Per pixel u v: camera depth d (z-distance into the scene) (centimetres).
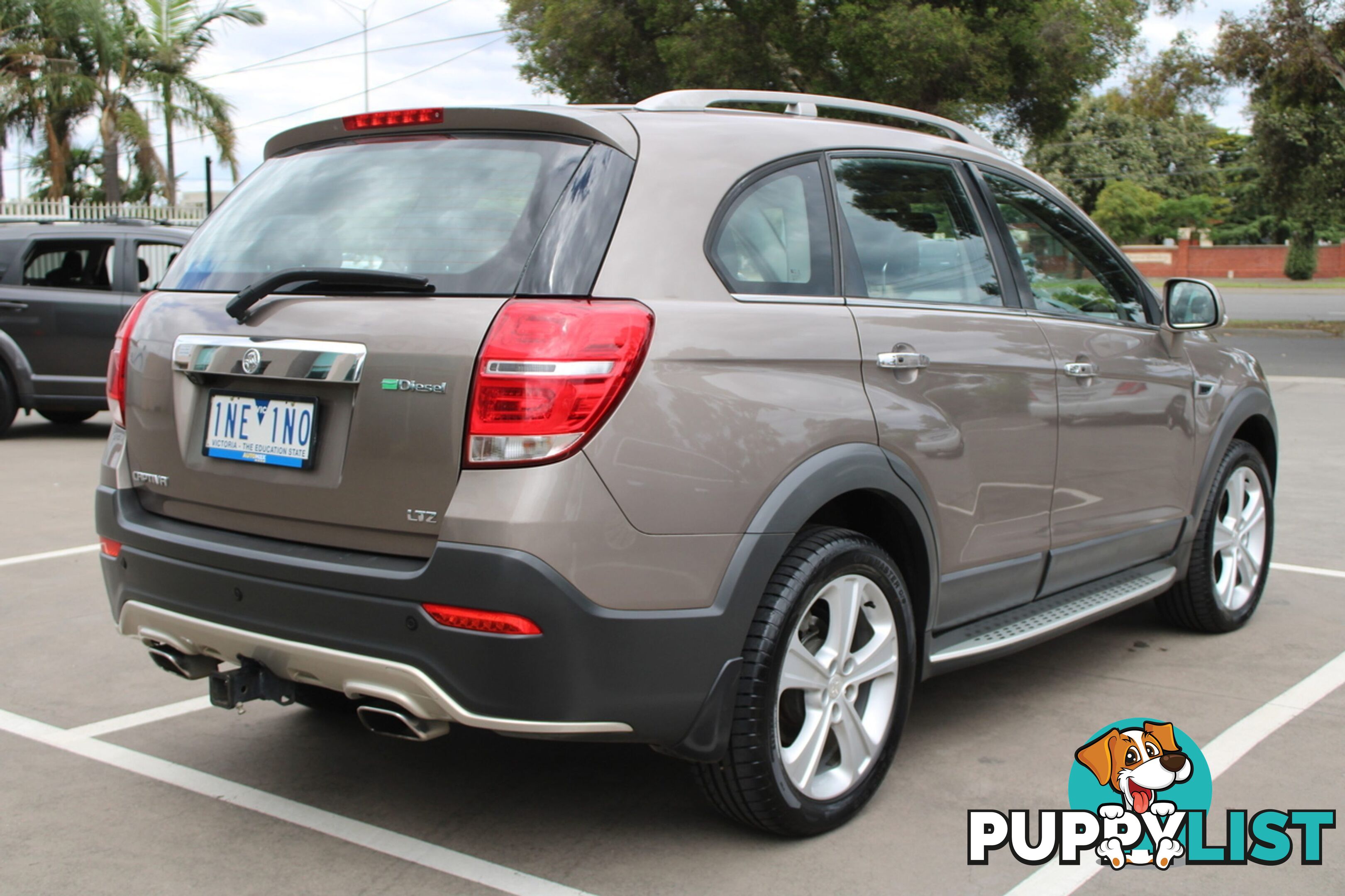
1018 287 370
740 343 271
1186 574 455
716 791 278
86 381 991
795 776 283
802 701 290
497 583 237
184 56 2441
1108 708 387
